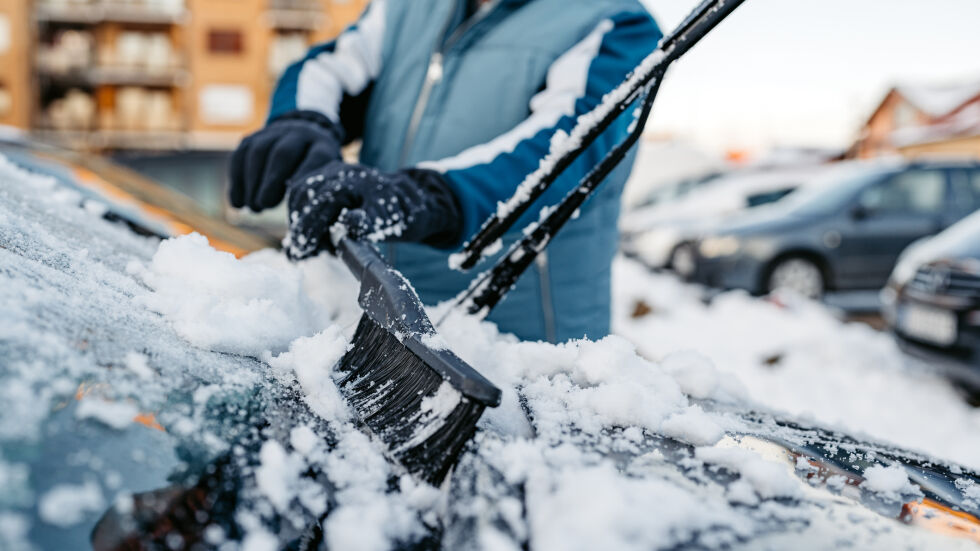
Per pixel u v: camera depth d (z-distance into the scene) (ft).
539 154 3.09
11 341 1.30
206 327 1.87
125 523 1.13
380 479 1.53
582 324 4.25
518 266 2.77
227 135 82.23
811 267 18.72
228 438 1.43
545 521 1.35
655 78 2.45
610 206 4.32
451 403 1.62
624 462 1.69
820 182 20.86
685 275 21.04
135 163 47.88
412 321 1.88
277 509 1.32
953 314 11.60
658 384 2.31
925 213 18.49
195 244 2.30
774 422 2.48
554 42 3.72
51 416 1.21
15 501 1.06
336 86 4.40
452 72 4.08
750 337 15.39
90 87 81.20
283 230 10.71
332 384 1.88
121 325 1.64
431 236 2.91
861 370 13.71
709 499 1.54
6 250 1.75
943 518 1.64
